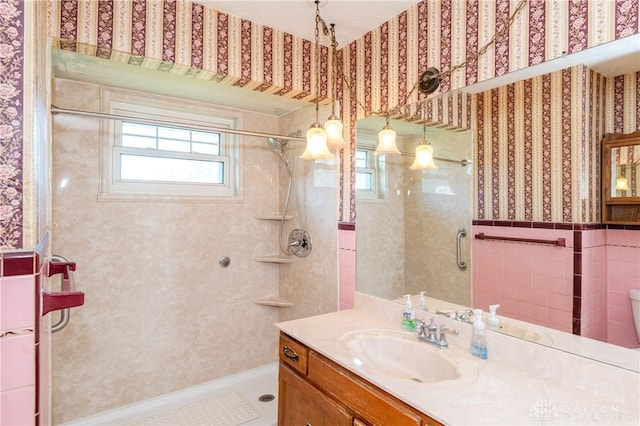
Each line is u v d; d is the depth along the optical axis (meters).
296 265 2.65
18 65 0.70
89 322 2.11
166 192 2.39
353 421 1.24
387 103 1.93
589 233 1.20
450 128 1.62
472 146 1.54
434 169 1.69
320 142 1.81
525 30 1.35
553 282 1.28
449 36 1.62
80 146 2.07
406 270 1.80
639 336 1.08
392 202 1.89
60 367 2.02
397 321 1.78
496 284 1.45
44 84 1.23
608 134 1.16
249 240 2.74
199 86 2.12
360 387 1.23
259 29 1.98
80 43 1.54
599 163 1.17
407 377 1.43
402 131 1.84
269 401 2.41
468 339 1.46
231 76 1.92
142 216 2.28
